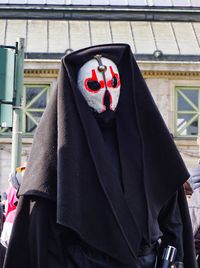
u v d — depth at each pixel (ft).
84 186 14.64
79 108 14.85
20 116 38.91
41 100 108.58
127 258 14.56
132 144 15.33
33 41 109.91
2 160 107.24
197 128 108.68
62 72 15.14
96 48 15.55
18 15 114.01
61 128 14.71
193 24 115.03
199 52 108.99
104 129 15.40
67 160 14.52
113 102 15.38
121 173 15.08
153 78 108.06
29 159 14.97
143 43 110.52
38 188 14.51
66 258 14.67
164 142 15.48
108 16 114.93
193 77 108.17
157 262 15.47
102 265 14.60
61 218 14.20
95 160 14.69
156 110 15.57
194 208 22.40
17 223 14.85
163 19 115.34
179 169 15.49
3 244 24.43
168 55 108.06
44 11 114.21
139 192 15.10
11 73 36.86
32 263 14.80
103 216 14.60
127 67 15.71
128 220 14.73
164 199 15.40
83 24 114.01
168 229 15.70
